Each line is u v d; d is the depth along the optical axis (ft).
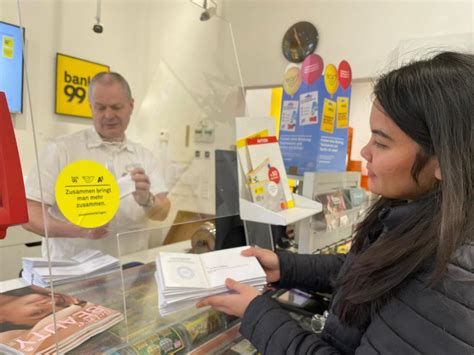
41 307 2.25
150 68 3.68
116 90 3.06
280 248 4.61
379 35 8.59
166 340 2.32
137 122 3.39
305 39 9.59
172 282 2.30
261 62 10.50
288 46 9.93
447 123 1.67
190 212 3.64
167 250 3.24
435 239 1.71
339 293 2.23
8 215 1.65
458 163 1.65
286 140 4.64
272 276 3.17
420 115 1.76
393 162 1.90
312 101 4.31
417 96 1.76
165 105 3.75
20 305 2.24
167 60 3.89
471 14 7.46
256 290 2.46
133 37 3.53
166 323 2.48
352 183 5.20
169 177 3.56
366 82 9.50
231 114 4.38
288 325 2.13
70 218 2.46
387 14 8.45
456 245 1.59
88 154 2.69
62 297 2.39
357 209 5.24
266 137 3.82
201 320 2.61
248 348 2.54
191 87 4.08
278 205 3.74
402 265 1.75
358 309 1.96
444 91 1.69
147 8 3.66
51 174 2.37
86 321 2.17
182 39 4.07
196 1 4.24
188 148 3.87
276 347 2.08
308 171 4.42
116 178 2.90
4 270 2.77
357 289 1.91
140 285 2.72
